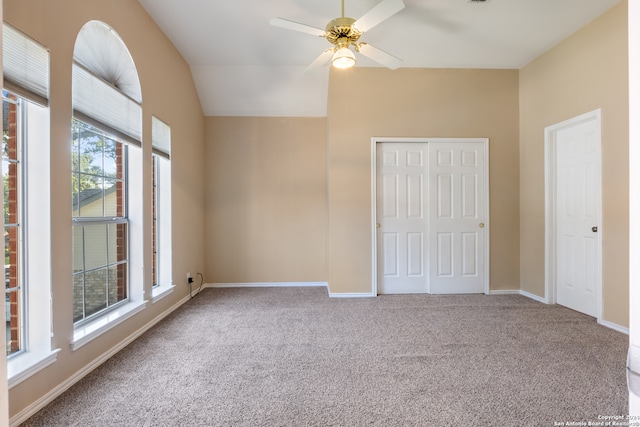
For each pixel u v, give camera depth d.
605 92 2.89
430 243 4.05
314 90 4.33
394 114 4.01
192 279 3.97
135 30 2.70
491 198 4.06
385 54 2.66
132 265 2.81
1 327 1.05
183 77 3.79
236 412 1.70
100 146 2.51
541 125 3.69
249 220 4.57
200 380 2.01
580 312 3.27
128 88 2.65
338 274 3.98
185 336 2.72
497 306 3.52
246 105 4.46
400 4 2.06
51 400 1.80
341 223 3.98
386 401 1.79
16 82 1.61
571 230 3.36
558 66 3.43
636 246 0.66
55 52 1.86
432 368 2.15
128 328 2.58
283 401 1.79
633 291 0.66
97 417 1.66
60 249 1.89
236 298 3.92
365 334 2.74
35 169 1.82
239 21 3.06
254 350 2.44
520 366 2.17
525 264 3.96
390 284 4.09
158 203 3.41
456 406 1.74
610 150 2.85
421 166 4.08
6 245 1.78
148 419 1.65
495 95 4.05
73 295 2.15
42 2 1.76
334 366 2.19
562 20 3.02
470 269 4.07
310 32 2.44
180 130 3.69
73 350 1.98
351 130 3.99
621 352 2.36
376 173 4.06
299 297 3.95
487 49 3.58
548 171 3.59
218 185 4.54
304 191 4.60
